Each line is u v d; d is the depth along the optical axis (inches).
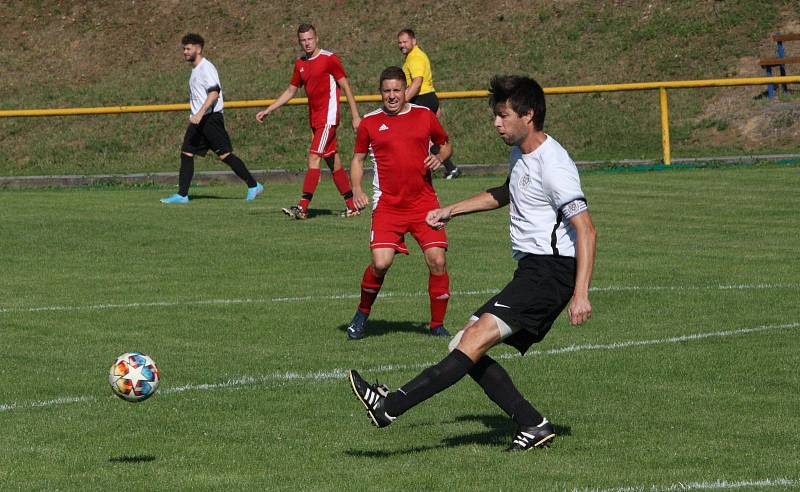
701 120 2940.5
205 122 2079.2
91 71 3695.9
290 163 2871.6
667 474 650.8
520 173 697.6
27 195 2287.2
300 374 925.2
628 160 2586.1
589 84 3203.7
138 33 3860.7
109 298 1267.2
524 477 650.2
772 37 3221.0
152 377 675.4
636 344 1008.2
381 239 1053.8
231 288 1317.7
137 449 722.2
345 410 813.9
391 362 968.3
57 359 988.6
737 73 3117.6
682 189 2122.3
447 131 3009.4
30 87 3572.8
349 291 1299.2
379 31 3703.3
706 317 1118.4
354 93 3282.5
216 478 658.8
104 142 3115.2
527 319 687.1
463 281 1343.5
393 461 689.6
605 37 3417.8
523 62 3363.7
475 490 627.8
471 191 2158.0
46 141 3144.7
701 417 778.8
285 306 1216.2
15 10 4035.4
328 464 684.7
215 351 1013.8
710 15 3390.7
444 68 3405.5
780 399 821.9
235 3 3961.6
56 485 648.4
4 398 858.1
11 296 1285.7
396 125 1056.8
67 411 818.8
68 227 1798.7
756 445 709.9
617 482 637.3
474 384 887.7
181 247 1609.3
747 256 1466.5
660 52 3282.5
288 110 3171.8
